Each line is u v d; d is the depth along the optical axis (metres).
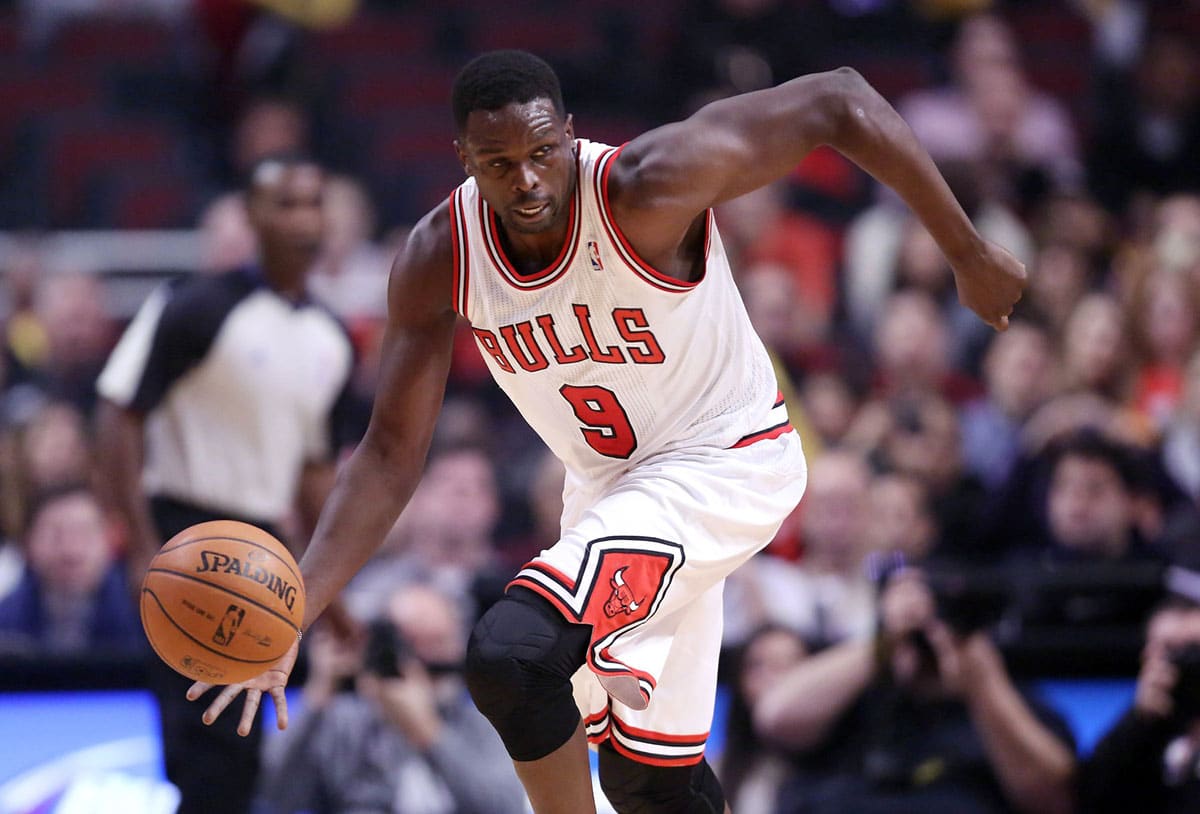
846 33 31.06
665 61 28.17
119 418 13.77
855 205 26.61
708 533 9.23
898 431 18.97
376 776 14.21
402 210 28.23
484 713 8.64
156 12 32.47
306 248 14.32
